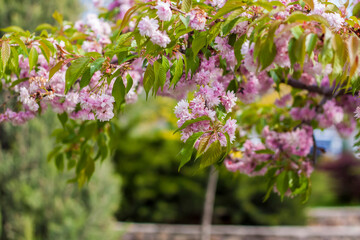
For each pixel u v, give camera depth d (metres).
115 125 2.70
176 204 9.90
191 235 8.48
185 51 1.86
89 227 5.85
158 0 1.61
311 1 1.45
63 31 2.67
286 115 3.06
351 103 2.82
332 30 1.45
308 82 2.64
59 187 5.64
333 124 2.83
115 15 3.29
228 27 1.56
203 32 1.71
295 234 8.64
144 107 9.23
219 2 1.79
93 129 2.63
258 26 1.45
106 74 1.71
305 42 1.34
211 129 1.54
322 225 10.32
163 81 1.64
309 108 2.85
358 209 11.23
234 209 9.77
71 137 2.72
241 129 3.00
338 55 1.29
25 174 5.48
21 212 5.45
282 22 1.38
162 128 9.77
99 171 6.09
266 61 1.42
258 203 9.79
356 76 1.59
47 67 2.15
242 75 2.28
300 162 2.58
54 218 5.59
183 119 1.53
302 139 2.57
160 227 8.64
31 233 5.44
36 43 2.08
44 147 5.55
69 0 6.16
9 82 2.26
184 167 9.63
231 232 8.64
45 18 5.89
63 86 2.03
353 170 14.06
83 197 5.92
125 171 9.91
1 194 5.45
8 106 2.46
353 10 1.92
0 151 5.42
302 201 2.59
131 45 1.81
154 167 9.83
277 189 2.47
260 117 3.04
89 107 1.66
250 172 2.75
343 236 8.75
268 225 9.58
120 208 9.76
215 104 1.59
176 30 1.74
